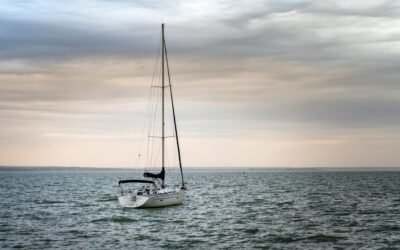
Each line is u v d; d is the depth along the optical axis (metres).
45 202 76.00
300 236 41.66
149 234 43.03
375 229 45.72
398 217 55.06
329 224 49.12
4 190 111.50
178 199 63.75
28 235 42.53
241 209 63.78
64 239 40.59
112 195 92.50
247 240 39.97
